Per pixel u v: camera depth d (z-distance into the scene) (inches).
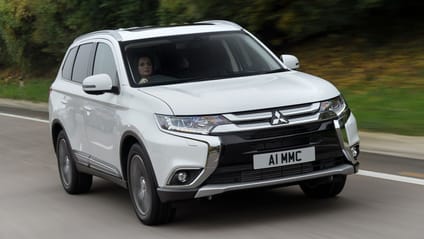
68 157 372.2
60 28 1006.4
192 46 323.6
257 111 263.1
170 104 270.7
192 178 262.4
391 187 323.3
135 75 305.7
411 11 674.2
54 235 295.7
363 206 294.2
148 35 327.6
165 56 315.3
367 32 673.6
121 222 304.8
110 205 342.3
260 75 308.7
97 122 323.9
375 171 357.1
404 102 500.4
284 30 663.1
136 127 281.7
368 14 658.2
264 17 659.4
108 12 895.1
